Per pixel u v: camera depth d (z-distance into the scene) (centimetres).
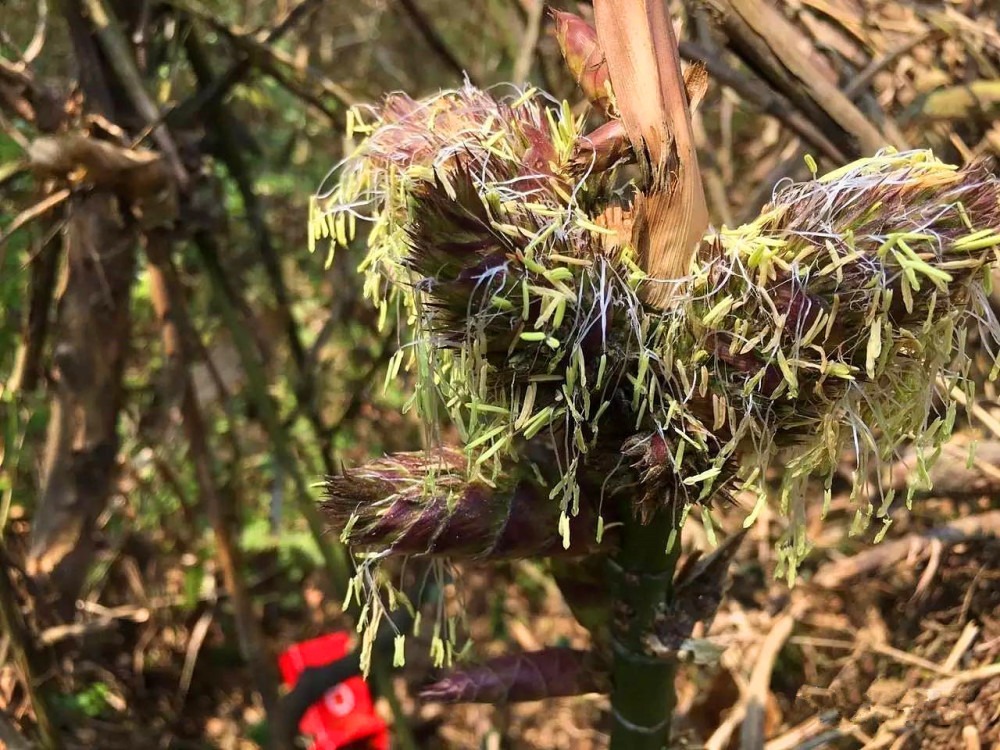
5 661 37
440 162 16
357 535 18
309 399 47
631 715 22
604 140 17
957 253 15
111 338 38
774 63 29
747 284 15
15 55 40
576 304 16
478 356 16
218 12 57
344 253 51
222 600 58
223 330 49
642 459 16
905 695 31
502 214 15
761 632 37
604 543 20
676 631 21
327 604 59
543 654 22
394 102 21
